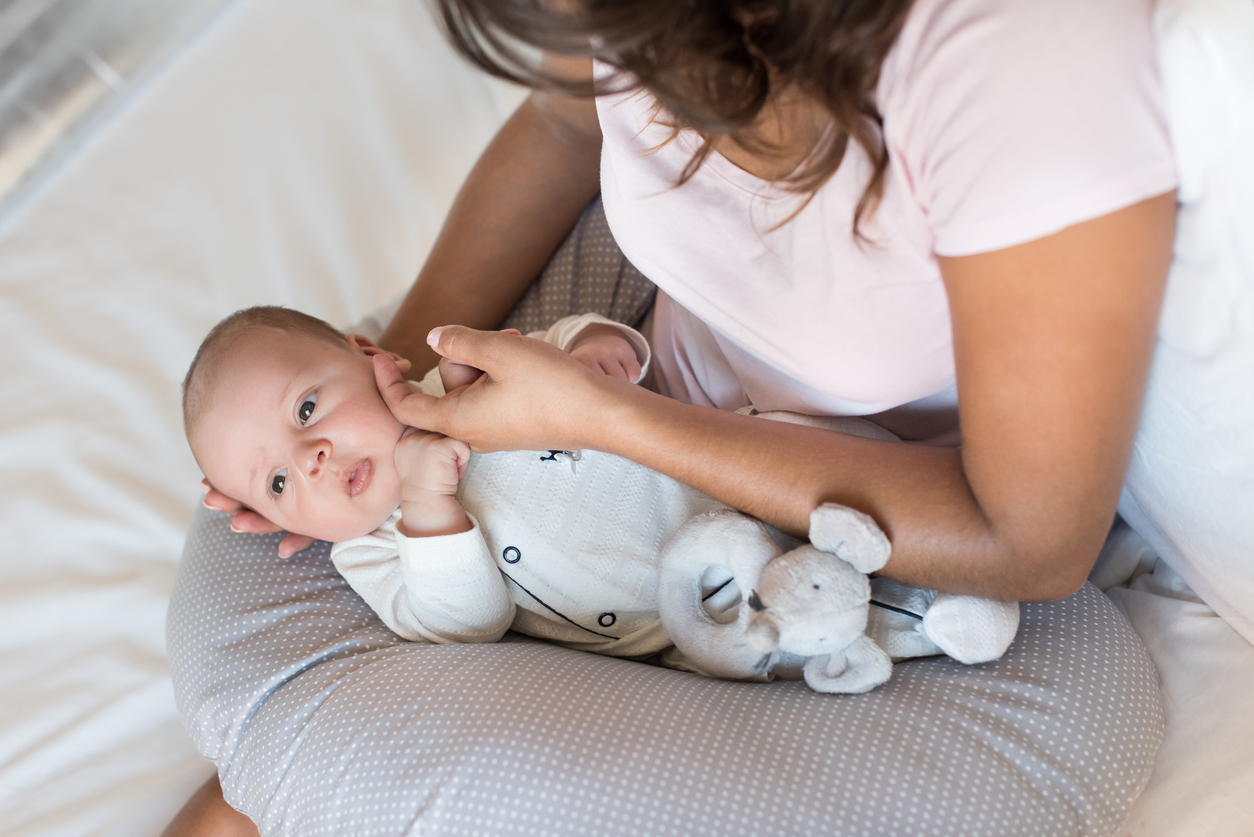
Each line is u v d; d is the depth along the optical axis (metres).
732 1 0.58
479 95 1.76
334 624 1.03
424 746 0.80
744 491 0.82
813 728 0.77
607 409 0.85
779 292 0.82
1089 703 0.79
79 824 1.12
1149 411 0.77
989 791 0.73
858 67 0.60
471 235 1.23
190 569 1.10
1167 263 0.60
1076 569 0.71
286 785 0.86
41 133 1.82
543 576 1.03
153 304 1.59
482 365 0.88
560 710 0.80
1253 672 0.85
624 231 0.91
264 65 1.85
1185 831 0.79
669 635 0.94
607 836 0.72
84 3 1.79
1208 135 0.57
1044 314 0.59
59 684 1.23
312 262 1.61
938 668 0.84
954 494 0.74
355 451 1.05
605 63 0.62
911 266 0.71
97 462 1.43
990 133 0.57
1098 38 0.56
